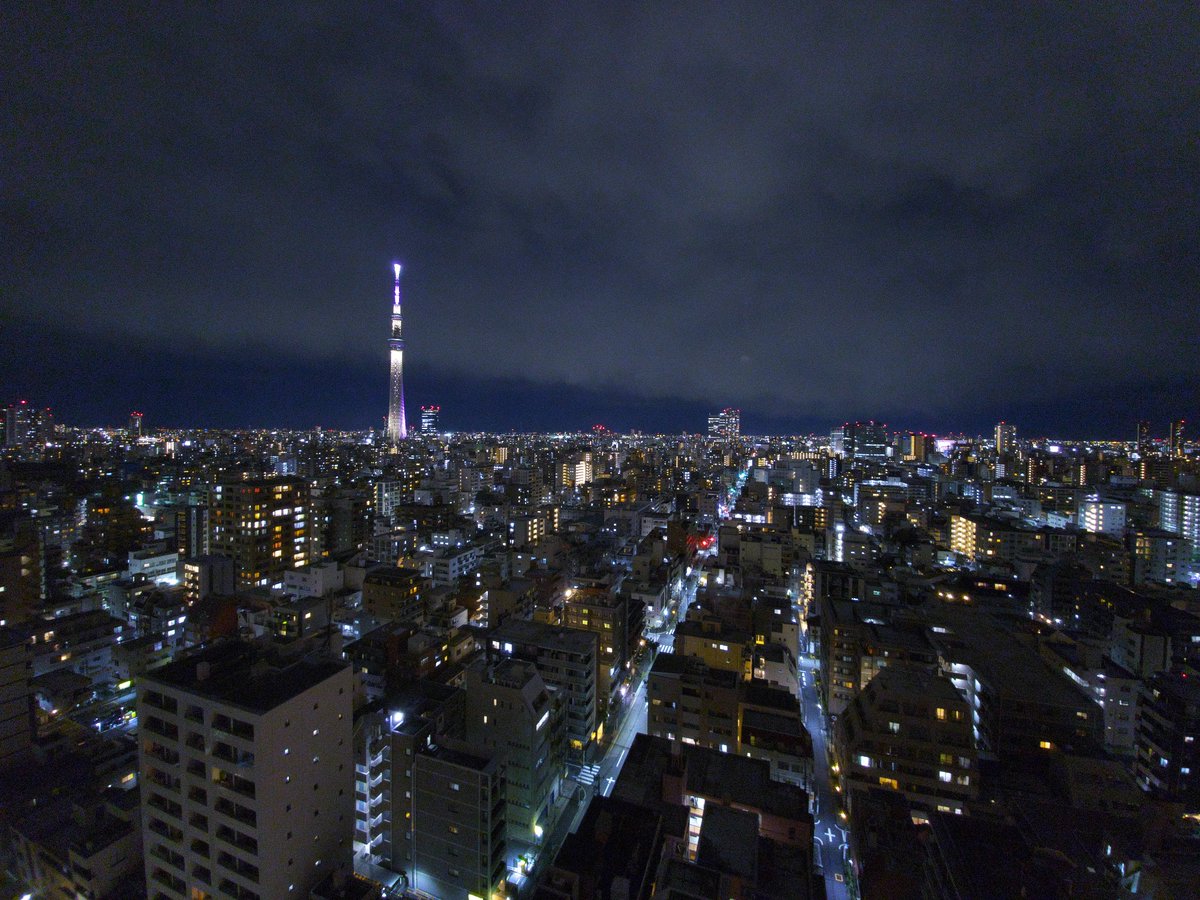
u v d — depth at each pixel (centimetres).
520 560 15288
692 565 18050
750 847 4694
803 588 14388
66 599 10588
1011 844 4309
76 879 4903
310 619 9719
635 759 6200
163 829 4328
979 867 4059
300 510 14375
